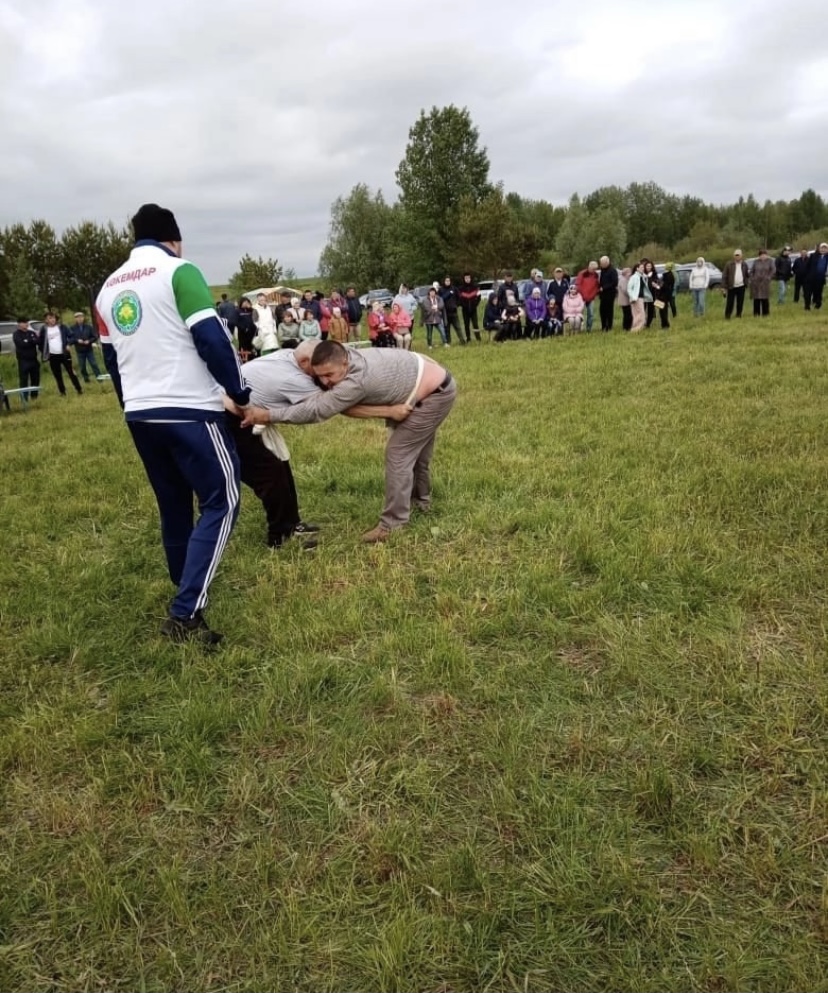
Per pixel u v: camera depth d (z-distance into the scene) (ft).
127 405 10.62
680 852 6.84
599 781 7.73
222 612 11.87
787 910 6.19
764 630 10.38
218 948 6.18
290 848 7.14
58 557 14.80
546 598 11.50
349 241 206.69
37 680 10.30
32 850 7.27
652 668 9.57
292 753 8.49
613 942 6.04
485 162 183.11
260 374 13.98
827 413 21.68
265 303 52.75
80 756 8.59
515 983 5.77
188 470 10.79
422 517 15.52
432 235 180.34
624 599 11.42
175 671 10.32
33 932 6.42
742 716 8.57
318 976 5.89
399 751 8.37
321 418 13.37
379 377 13.43
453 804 7.59
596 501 15.58
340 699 9.39
